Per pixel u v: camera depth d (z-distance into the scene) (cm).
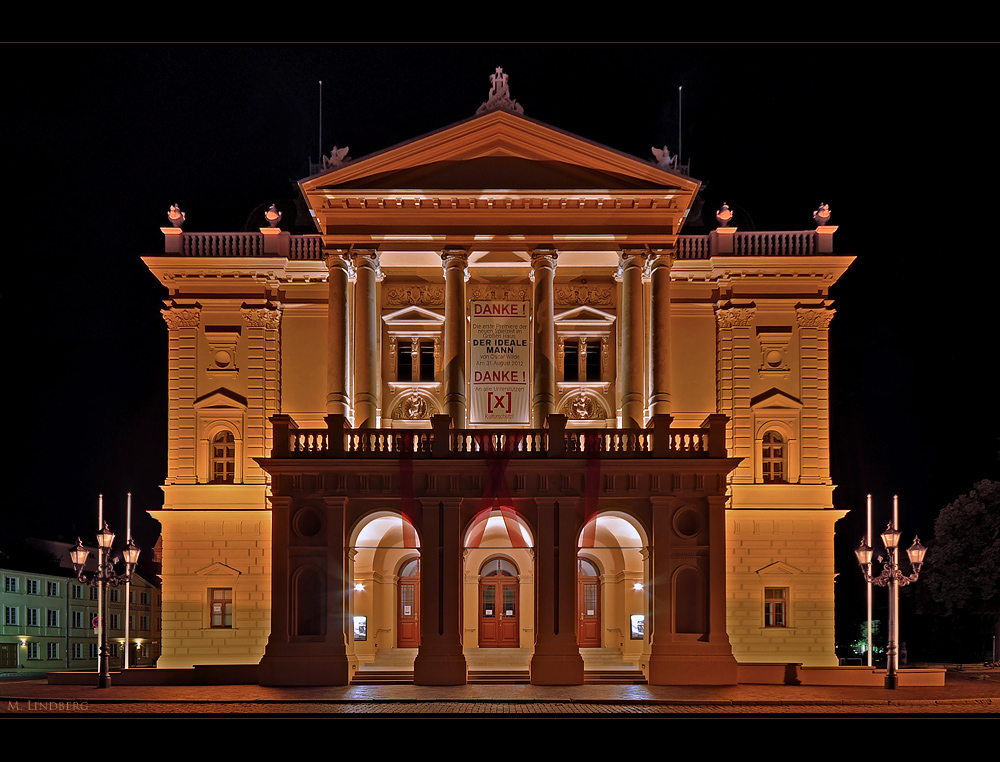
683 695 3077
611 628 4059
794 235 4269
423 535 3516
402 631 4094
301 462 3541
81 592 8156
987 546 5519
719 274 4238
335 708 2781
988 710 2816
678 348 4262
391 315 4219
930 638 6800
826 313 4234
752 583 4097
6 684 3866
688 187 3919
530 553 4097
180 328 4219
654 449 3581
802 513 4122
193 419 4175
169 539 4106
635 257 3962
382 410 4181
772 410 4178
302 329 4269
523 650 3991
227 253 4250
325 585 3503
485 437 3584
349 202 3928
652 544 3525
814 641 4069
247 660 4031
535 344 3928
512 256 4162
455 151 3931
